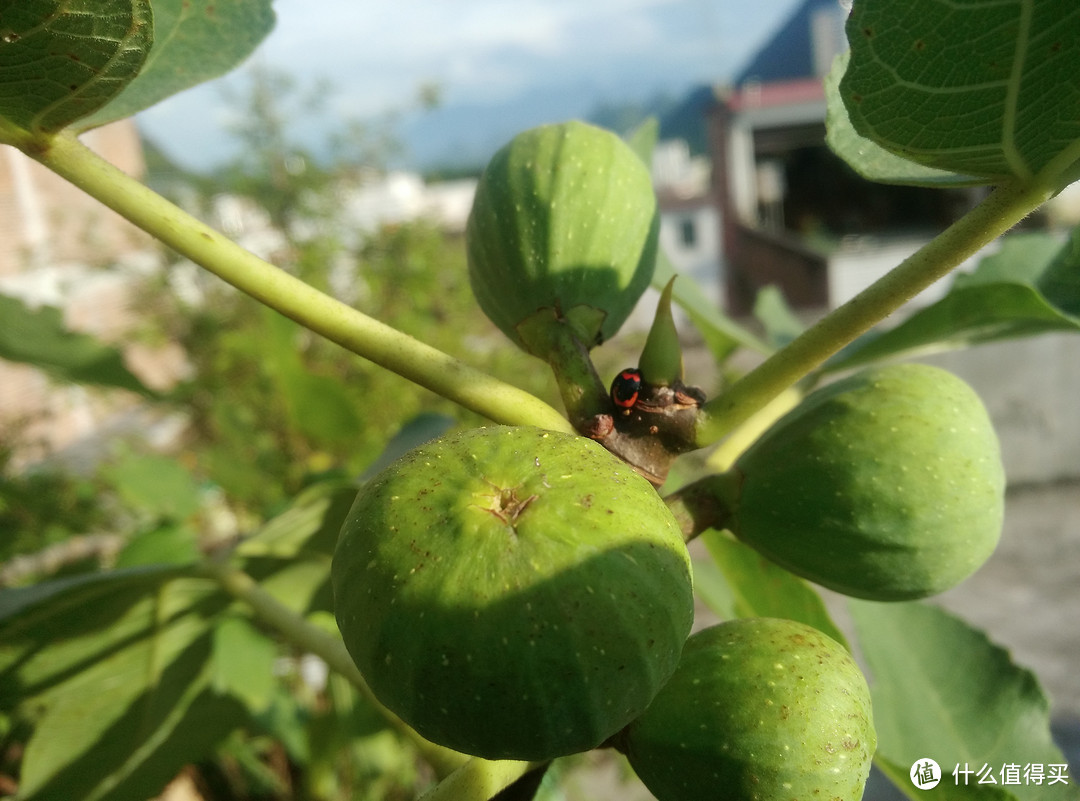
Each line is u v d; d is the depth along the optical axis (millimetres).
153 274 1028
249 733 371
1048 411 973
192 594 229
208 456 446
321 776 355
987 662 195
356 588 91
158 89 142
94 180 116
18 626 202
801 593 157
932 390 144
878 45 95
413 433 212
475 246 153
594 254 146
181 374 1098
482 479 93
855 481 138
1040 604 741
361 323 117
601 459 98
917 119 102
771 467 145
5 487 396
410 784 464
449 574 87
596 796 532
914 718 191
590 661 86
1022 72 94
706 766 114
